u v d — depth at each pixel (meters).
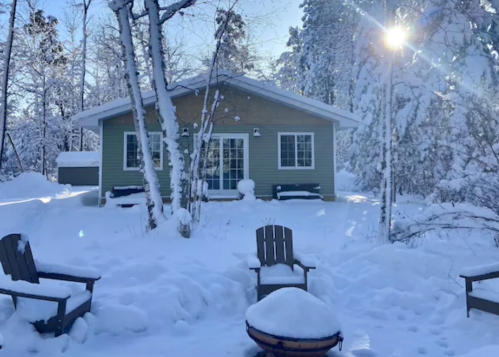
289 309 3.06
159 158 15.50
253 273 5.56
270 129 15.94
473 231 7.75
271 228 5.42
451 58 10.31
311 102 15.12
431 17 9.41
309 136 16.16
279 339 2.90
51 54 29.16
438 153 14.28
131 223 9.96
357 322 4.34
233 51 12.24
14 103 26.58
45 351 3.26
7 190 20.22
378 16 8.98
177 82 14.25
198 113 15.29
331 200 15.95
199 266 5.62
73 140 37.84
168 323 4.10
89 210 12.29
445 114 13.84
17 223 9.53
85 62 30.05
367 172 18.70
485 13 10.28
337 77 23.77
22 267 3.70
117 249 6.47
